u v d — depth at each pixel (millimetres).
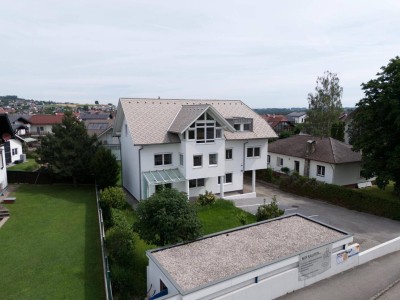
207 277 13664
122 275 14672
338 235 18328
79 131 35219
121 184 40406
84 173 35500
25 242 20391
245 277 13766
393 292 15625
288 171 42469
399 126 25406
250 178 44188
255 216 26875
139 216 17531
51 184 37156
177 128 30453
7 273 16500
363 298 15086
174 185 31609
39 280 15852
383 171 27406
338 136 54344
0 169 31812
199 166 30922
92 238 21141
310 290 15727
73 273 16562
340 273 17516
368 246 21578
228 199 32562
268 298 14672
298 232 18781
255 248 16562
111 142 61531
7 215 25422
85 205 28812
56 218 25094
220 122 31047
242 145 34906
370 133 28656
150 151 30312
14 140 48719
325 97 65500
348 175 37312
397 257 19672
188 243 16953
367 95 28875
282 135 65375
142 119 31953
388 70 27094
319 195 33656
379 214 28250
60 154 34250
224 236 18078
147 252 15703
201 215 27172
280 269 15125
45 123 88500
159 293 13406
